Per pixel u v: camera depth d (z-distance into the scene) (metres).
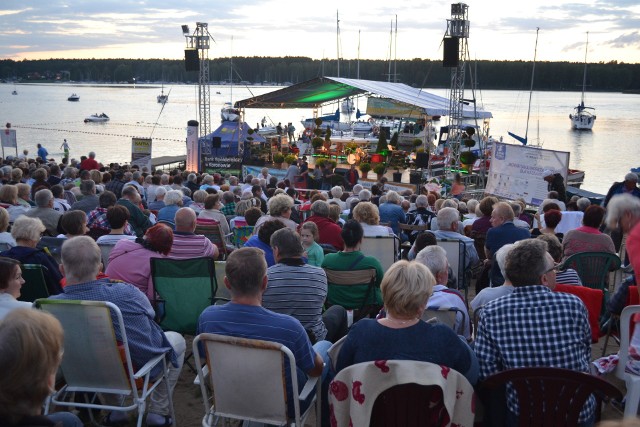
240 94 179.12
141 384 3.75
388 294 2.89
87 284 3.54
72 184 11.78
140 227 7.50
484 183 22.81
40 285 4.36
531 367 2.71
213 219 7.79
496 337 3.10
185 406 4.41
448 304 3.87
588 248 5.93
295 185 21.48
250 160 24.80
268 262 5.25
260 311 3.21
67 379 3.55
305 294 4.01
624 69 187.25
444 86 126.19
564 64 180.88
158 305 4.70
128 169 16.86
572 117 73.56
